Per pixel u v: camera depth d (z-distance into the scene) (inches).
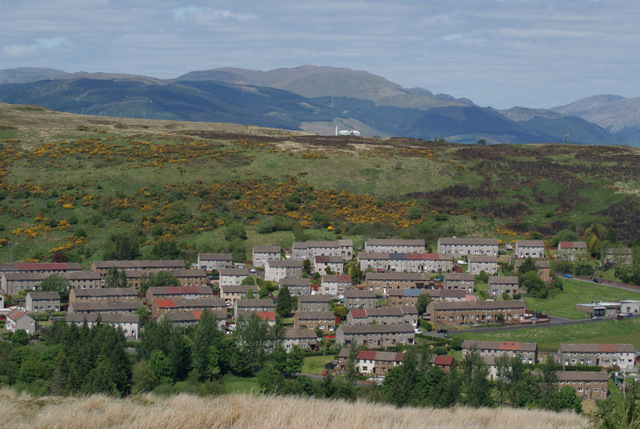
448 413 2940.5
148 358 5994.1
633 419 2073.1
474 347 6063.0
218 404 2677.2
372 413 2721.5
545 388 5570.9
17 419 2475.4
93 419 2423.7
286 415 2506.2
